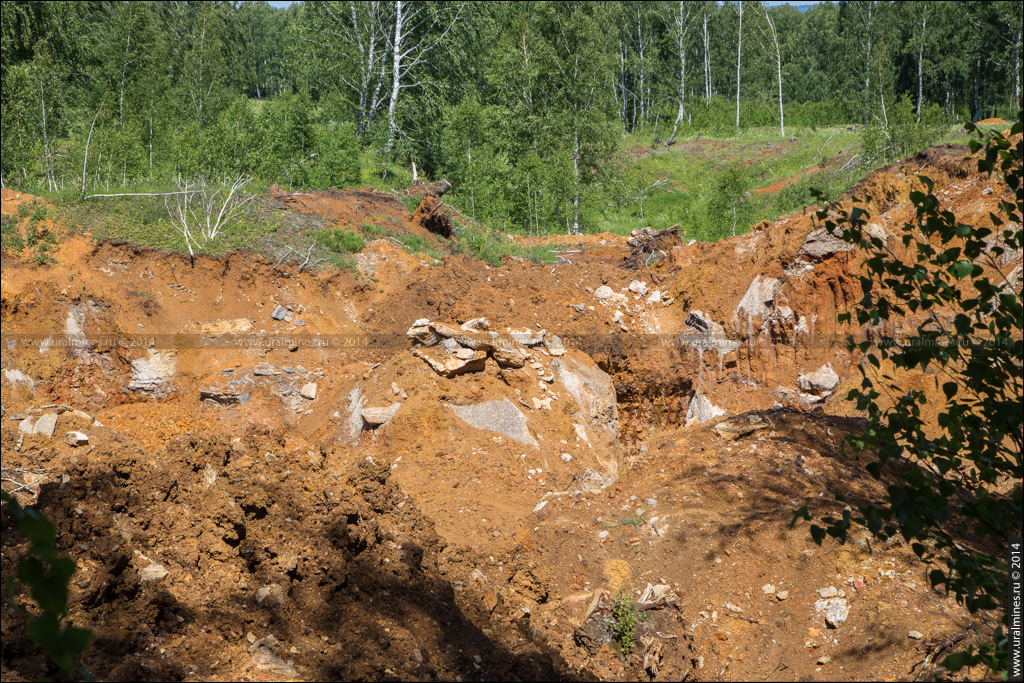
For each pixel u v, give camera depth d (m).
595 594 9.30
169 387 17.95
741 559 9.21
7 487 10.40
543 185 35.38
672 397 20.12
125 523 7.30
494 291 20.72
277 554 7.56
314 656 6.73
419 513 9.66
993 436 5.09
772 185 42.00
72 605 6.32
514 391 15.82
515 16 49.25
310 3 41.34
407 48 41.66
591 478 14.55
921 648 7.89
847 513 5.00
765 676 7.98
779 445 11.65
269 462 8.63
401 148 38.66
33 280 17.62
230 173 28.80
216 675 6.30
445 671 7.20
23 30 34.12
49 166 26.30
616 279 21.95
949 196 20.22
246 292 19.92
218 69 43.34
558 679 7.77
